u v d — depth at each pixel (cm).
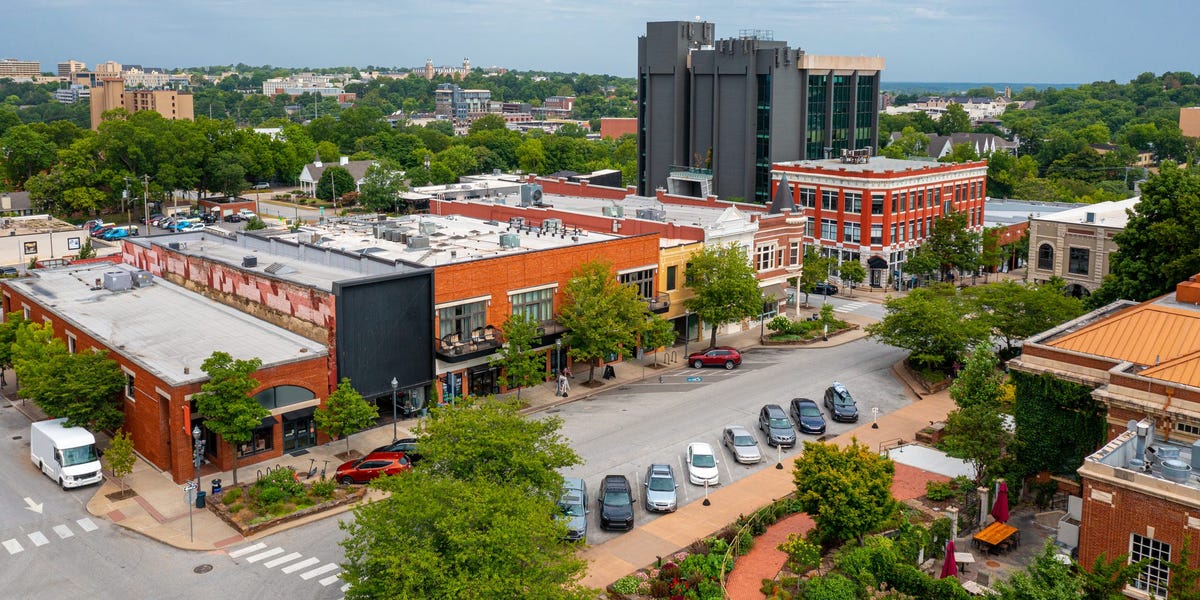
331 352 5191
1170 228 6109
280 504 4238
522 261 6034
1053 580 2639
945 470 4766
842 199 9894
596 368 6612
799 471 3903
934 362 6381
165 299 6391
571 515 3681
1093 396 3806
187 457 4622
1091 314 4759
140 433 4969
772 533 4100
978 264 9706
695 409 5762
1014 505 4353
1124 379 3709
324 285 5659
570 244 6550
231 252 7056
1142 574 3141
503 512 2897
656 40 12712
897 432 5362
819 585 3303
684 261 7156
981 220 11031
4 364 6047
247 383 4459
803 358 6975
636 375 6512
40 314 6297
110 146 14862
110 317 5916
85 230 11106
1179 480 3111
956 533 3959
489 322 5916
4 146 15962
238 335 5469
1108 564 2877
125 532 4097
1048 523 4169
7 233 10488
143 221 14588
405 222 7819
